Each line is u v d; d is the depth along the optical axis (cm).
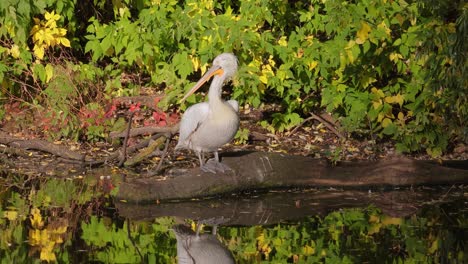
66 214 1195
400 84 1519
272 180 1318
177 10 1553
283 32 1602
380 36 1448
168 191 1258
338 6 1459
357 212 1245
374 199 1313
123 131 1494
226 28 1516
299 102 1581
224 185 1288
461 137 1473
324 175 1346
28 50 1567
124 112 1587
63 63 1582
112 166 1416
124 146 1406
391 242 1106
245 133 1511
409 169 1361
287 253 1060
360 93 1510
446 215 1230
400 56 1501
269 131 1575
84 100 1567
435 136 1458
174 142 1512
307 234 1141
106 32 1565
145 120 1575
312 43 1535
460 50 1338
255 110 1627
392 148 1520
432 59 1387
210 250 1067
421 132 1462
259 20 1535
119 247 1069
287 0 1608
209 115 1256
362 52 1515
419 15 1465
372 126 1521
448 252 1068
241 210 1244
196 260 1025
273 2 1578
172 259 1030
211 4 1556
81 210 1215
